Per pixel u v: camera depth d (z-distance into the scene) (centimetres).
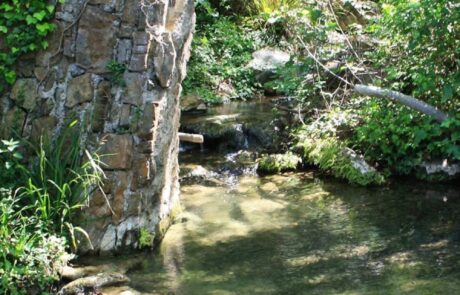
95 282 409
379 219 540
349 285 419
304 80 742
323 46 746
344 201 588
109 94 451
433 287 412
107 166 447
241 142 748
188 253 473
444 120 595
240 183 649
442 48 619
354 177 633
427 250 472
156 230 490
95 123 450
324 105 759
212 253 474
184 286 419
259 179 660
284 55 1002
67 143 450
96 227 450
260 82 970
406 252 470
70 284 404
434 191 604
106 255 454
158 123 458
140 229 466
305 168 688
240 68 983
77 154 447
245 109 854
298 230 520
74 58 455
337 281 426
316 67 732
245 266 452
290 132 739
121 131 448
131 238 463
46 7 447
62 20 452
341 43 751
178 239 498
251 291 412
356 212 559
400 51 682
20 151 455
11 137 456
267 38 1049
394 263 451
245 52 1028
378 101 666
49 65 455
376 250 476
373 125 656
